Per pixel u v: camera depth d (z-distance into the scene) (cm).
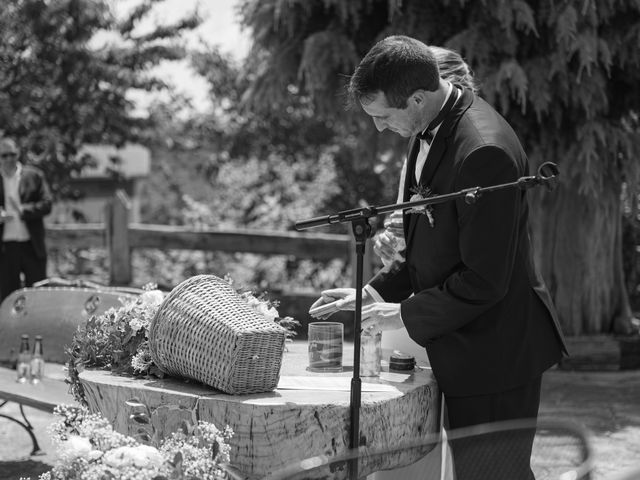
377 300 331
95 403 306
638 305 911
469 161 281
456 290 285
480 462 228
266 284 1045
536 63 630
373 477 333
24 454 495
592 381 664
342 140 1250
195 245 930
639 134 665
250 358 284
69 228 984
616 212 730
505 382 293
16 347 527
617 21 627
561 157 664
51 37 1095
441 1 650
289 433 275
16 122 1077
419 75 284
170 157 1612
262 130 1337
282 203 1102
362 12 673
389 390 294
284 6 674
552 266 729
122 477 257
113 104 1137
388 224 350
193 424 281
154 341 301
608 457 442
